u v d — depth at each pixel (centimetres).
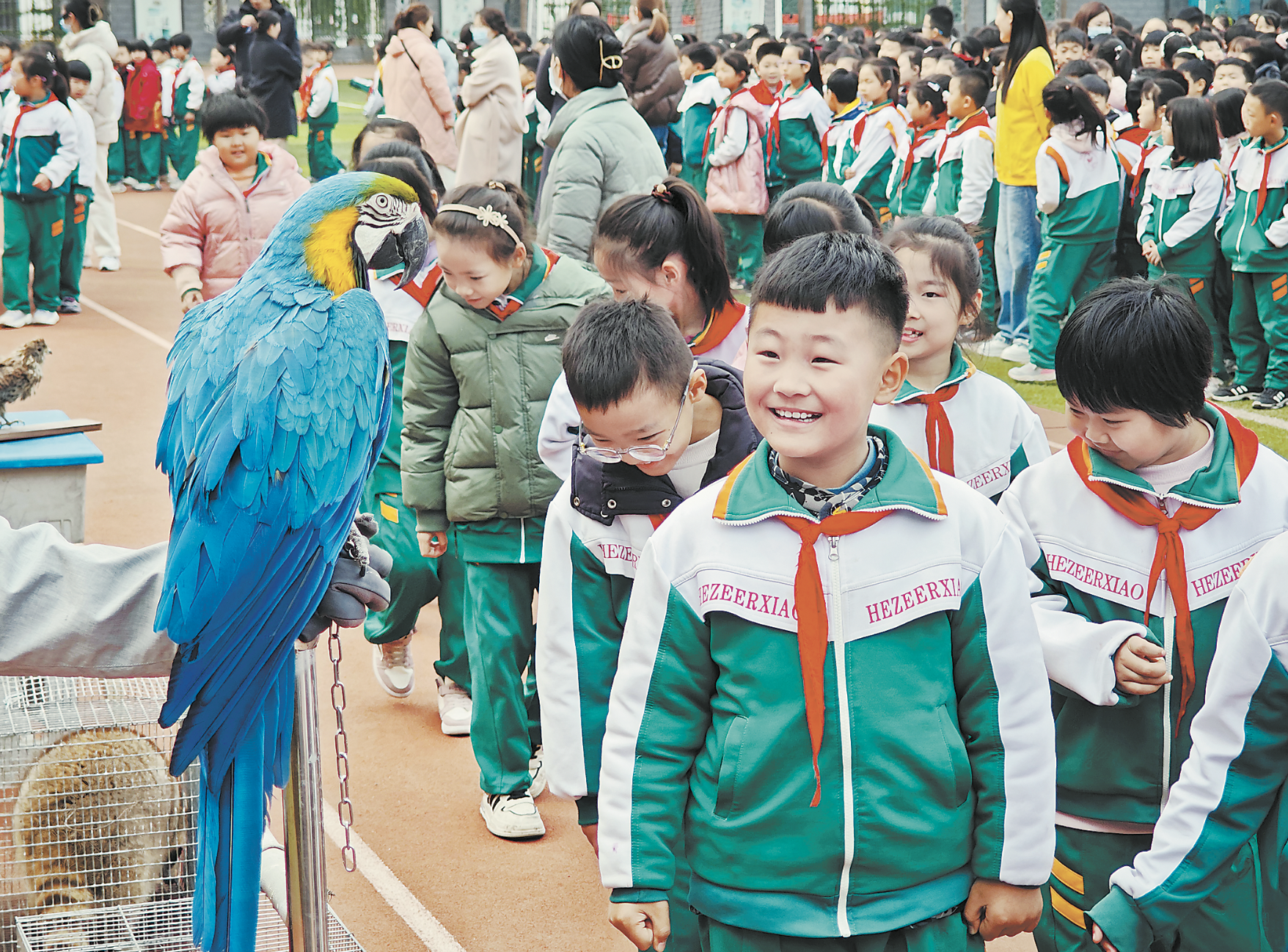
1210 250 727
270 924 249
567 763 219
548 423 285
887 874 174
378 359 198
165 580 173
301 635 190
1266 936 216
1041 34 805
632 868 182
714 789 181
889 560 179
